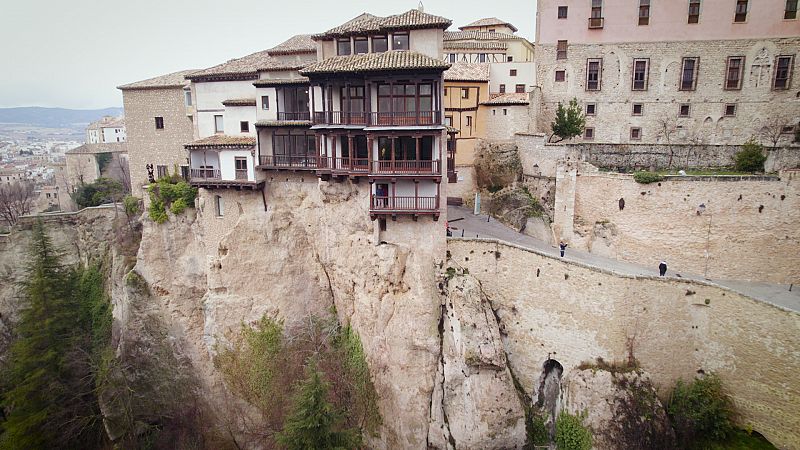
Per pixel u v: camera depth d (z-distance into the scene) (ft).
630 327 109.50
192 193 152.56
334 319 144.77
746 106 156.87
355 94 120.47
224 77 150.61
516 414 112.98
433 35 118.42
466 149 161.99
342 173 121.70
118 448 136.67
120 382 141.08
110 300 182.19
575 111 157.28
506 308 121.49
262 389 143.74
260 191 141.59
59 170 356.59
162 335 157.48
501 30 229.45
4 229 218.38
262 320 145.07
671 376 110.01
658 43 160.25
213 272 147.43
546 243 139.85
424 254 122.42
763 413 101.09
